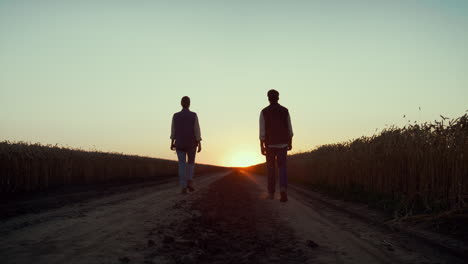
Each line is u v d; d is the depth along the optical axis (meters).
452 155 6.07
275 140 8.42
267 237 4.43
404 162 7.80
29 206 7.32
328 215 6.48
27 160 11.97
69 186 14.35
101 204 7.69
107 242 3.98
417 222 5.24
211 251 3.71
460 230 4.53
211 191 11.42
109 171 19.91
